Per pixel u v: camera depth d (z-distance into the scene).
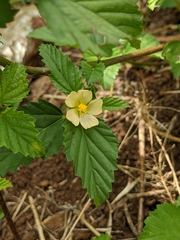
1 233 0.13
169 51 0.12
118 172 0.14
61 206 0.13
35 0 0.07
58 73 0.10
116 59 0.12
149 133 0.14
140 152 0.14
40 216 0.13
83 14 0.07
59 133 0.11
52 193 0.14
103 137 0.10
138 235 0.12
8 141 0.09
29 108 0.11
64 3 0.07
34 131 0.09
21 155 0.10
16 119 0.09
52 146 0.10
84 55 0.13
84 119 0.10
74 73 0.10
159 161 0.14
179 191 0.13
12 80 0.09
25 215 0.13
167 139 0.14
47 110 0.11
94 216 0.13
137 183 0.14
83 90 0.10
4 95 0.09
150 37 0.14
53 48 0.10
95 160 0.10
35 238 0.13
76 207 0.13
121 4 0.08
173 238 0.11
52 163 0.14
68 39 0.13
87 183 0.10
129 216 0.13
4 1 0.08
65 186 0.14
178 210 0.11
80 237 0.13
